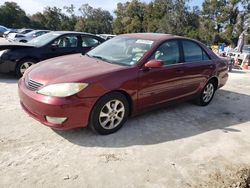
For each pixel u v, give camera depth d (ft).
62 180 9.59
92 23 262.67
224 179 10.44
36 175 9.76
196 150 12.48
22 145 11.63
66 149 11.58
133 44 15.31
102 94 12.14
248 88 26.91
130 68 13.32
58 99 11.30
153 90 14.38
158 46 14.80
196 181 10.19
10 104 16.33
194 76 16.99
